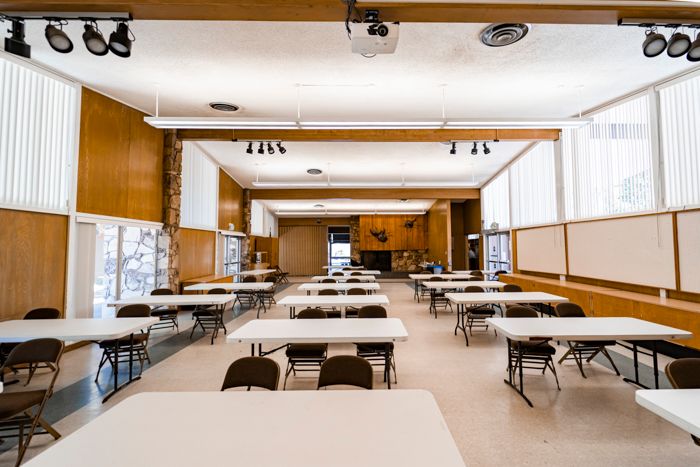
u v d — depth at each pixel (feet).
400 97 18.25
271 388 7.71
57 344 9.23
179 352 16.53
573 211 22.41
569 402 10.95
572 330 11.22
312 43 13.20
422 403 6.19
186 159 26.16
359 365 7.97
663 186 16.25
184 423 5.50
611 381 12.60
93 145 17.69
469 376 13.20
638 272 17.53
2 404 7.92
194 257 27.50
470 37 12.89
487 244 39.32
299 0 9.71
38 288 15.01
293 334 10.79
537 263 26.40
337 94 17.81
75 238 16.66
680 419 5.60
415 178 36.96
